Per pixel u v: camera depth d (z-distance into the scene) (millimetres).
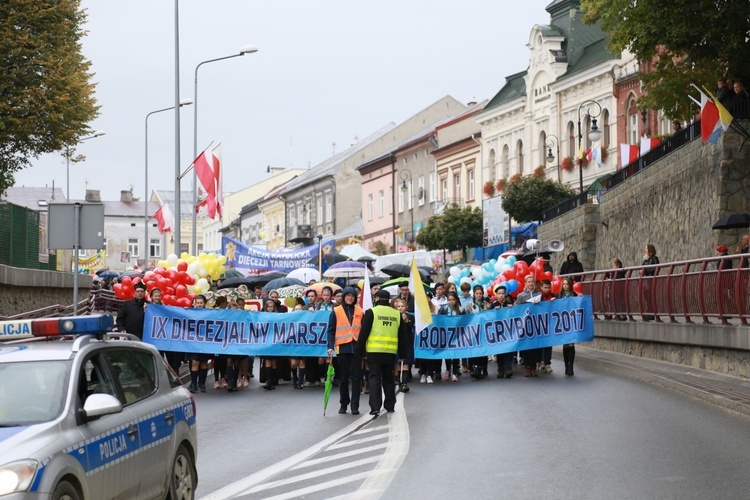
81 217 18750
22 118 37719
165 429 9266
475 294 24312
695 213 32062
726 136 29641
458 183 72438
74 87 38719
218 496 10602
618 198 40625
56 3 38656
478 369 23453
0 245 31422
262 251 42094
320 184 97000
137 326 22672
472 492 10266
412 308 23500
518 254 41531
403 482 10867
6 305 29109
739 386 17500
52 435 7461
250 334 22781
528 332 23172
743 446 12484
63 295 36625
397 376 22344
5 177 39250
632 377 20922
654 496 9844
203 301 23344
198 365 22672
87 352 8477
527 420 15297
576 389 19312
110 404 7926
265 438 14914
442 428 14906
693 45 29094
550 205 53125
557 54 58719
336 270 33406
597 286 27812
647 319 23766
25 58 37938
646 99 33969
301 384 22938
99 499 7793
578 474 11039
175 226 36781
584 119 55531
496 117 65750
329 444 14008
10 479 6855
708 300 20000
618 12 31438
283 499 10305
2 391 7961
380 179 85562
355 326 18016
